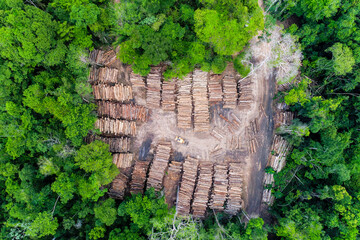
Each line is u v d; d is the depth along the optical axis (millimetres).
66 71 32094
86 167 30875
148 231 32125
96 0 33062
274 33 35875
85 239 34531
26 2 30891
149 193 34531
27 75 30844
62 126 32844
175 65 34250
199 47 32625
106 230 34781
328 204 35844
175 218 33719
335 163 35906
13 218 30625
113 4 34125
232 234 32438
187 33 34938
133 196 35156
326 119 33406
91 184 31453
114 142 37375
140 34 31156
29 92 29125
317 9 32625
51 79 30781
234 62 35938
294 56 35031
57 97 30578
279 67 37188
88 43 32125
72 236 34531
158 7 31172
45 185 33281
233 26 30828
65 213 34094
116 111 37312
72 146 33125
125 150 37719
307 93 35406
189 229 32469
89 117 32469
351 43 33250
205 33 31266
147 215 32656
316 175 36344
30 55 28219
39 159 31188
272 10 36844
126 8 30734
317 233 32094
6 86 29141
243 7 31391
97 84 36906
